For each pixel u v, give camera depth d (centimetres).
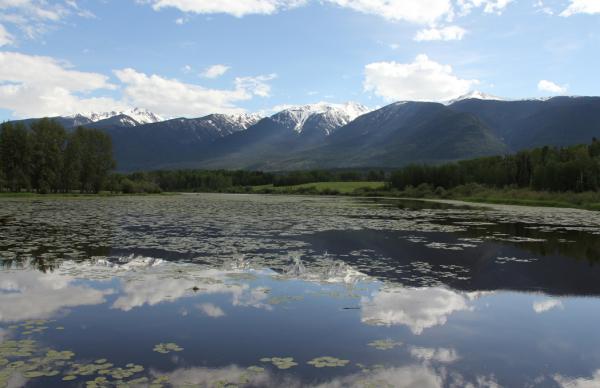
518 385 997
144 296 1587
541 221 4575
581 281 1941
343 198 11269
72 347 1142
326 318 1397
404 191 12900
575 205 7256
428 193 11769
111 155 10900
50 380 958
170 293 1627
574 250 2723
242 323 1338
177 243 2733
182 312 1424
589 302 1630
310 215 5056
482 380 1016
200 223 3953
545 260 2402
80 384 942
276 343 1195
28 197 8362
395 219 4634
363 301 1580
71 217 4341
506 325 1377
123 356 1093
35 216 4406
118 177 12175
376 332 1291
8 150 8838
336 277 1920
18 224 3653
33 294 1597
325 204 7838
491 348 1198
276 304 1525
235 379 986
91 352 1112
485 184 11775
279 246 2688
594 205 6781
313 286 1764
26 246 2558
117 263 2116
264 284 1777
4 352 1099
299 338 1232
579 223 4375
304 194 15025
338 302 1560
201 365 1052
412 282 1869
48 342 1173
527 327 1362
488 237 3256
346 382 985
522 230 3725
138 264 2102
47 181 9256
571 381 1020
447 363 1098
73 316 1375
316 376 1009
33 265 2053
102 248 2520
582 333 1318
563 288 1819
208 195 13488
